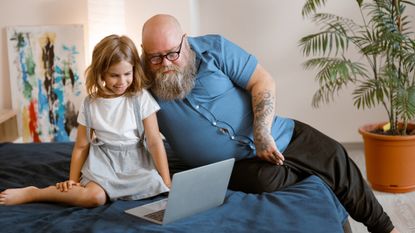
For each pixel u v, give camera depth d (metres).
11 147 2.79
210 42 2.20
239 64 2.19
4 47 3.84
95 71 1.99
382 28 3.18
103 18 3.51
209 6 4.02
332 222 1.68
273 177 2.11
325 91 4.03
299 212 1.75
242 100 2.21
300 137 2.30
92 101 2.04
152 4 3.74
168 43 2.00
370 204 2.21
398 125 3.42
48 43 3.80
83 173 2.03
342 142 4.14
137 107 2.04
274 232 1.60
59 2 3.79
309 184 2.04
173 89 2.06
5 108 3.91
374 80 3.24
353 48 3.95
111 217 1.75
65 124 3.86
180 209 1.71
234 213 1.77
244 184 2.14
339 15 3.93
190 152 2.18
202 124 2.13
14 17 3.81
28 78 3.83
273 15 3.98
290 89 4.07
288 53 4.02
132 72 2.01
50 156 2.58
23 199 1.97
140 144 2.07
